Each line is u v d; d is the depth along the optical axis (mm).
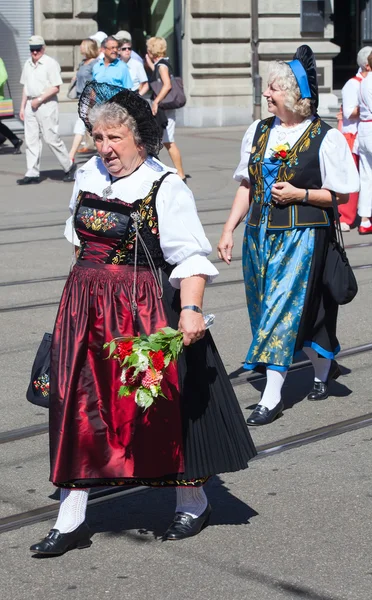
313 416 6332
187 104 26188
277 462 5605
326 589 4184
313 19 25938
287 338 6074
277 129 6121
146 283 4473
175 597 4137
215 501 5113
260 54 25938
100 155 4504
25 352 7602
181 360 4426
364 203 12406
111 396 4387
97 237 4484
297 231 6035
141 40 26125
